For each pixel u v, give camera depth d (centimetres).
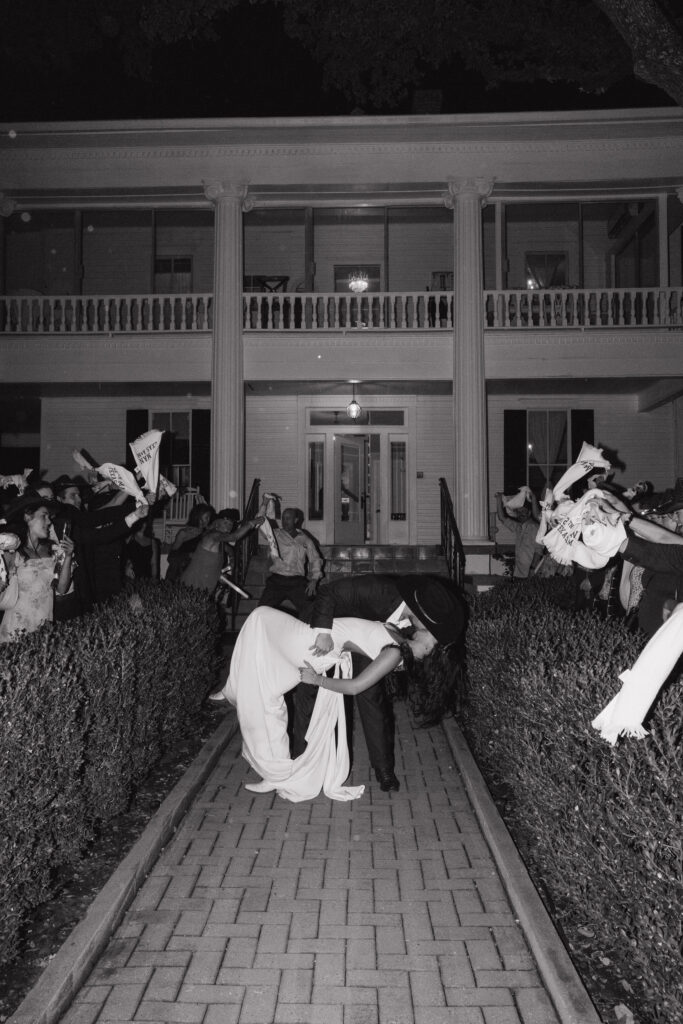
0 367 1586
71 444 1820
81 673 468
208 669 774
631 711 310
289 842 496
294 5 1244
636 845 319
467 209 1533
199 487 1772
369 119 1488
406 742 728
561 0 1174
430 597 516
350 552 1620
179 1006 329
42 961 355
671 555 385
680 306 1542
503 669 550
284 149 1546
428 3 1193
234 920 399
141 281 1862
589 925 384
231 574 1154
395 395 1816
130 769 534
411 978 351
